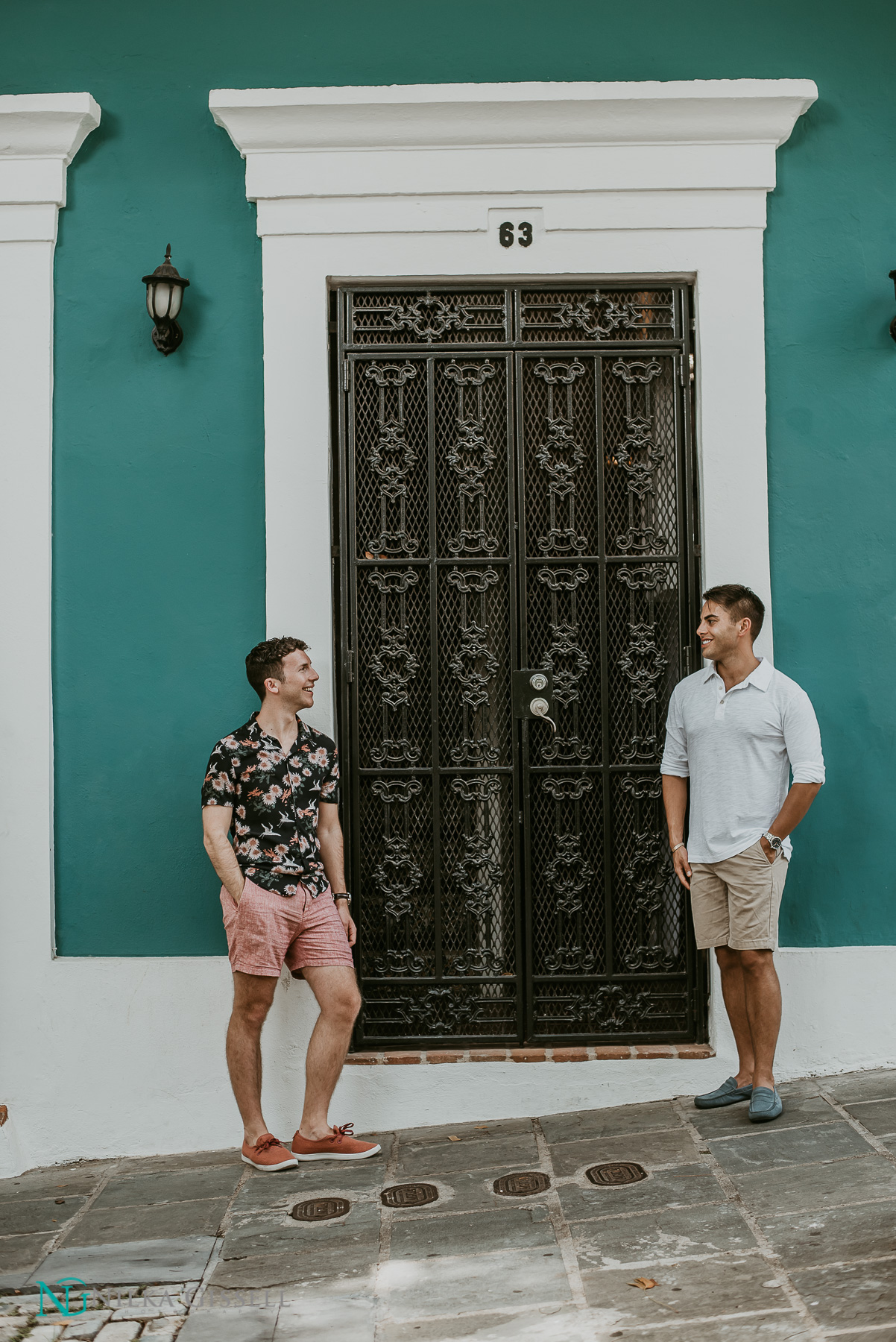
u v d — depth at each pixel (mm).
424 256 4117
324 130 4066
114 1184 3709
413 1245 3047
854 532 4133
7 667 4070
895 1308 2506
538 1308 2660
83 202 4168
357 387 4164
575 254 4117
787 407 4145
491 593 4164
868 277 4160
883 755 4133
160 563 4125
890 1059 4070
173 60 4180
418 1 4168
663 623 4164
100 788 4105
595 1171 3418
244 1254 3076
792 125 4098
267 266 4102
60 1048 4004
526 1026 4094
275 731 3691
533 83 4043
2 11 4176
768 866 3652
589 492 4160
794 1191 3146
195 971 4020
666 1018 4113
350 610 4141
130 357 4152
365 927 4121
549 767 4125
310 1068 3701
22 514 4090
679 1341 2469
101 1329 2709
